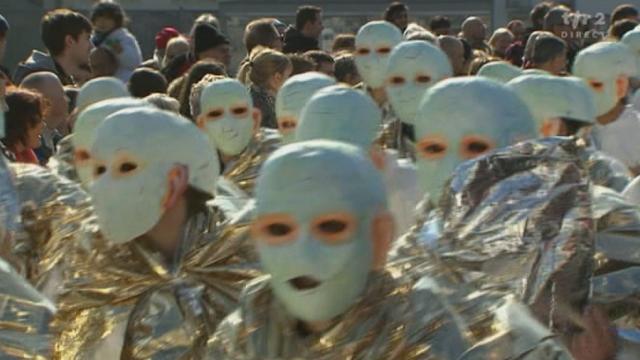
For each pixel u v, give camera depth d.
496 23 21.27
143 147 5.36
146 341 5.51
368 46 11.15
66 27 11.68
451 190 4.64
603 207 5.34
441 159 5.26
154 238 5.56
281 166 3.88
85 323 5.61
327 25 20.52
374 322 3.90
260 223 3.88
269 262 3.88
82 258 5.67
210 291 5.53
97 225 5.67
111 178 5.36
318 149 3.89
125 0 20.62
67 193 6.59
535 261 4.50
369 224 3.87
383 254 3.92
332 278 3.85
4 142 8.22
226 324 4.17
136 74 10.71
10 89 8.48
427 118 5.27
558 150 4.63
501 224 4.53
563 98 6.71
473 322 3.90
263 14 20.30
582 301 4.70
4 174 6.50
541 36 11.88
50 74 9.70
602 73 9.35
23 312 5.15
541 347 3.86
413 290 3.95
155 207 5.39
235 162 8.09
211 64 9.86
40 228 6.55
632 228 5.31
